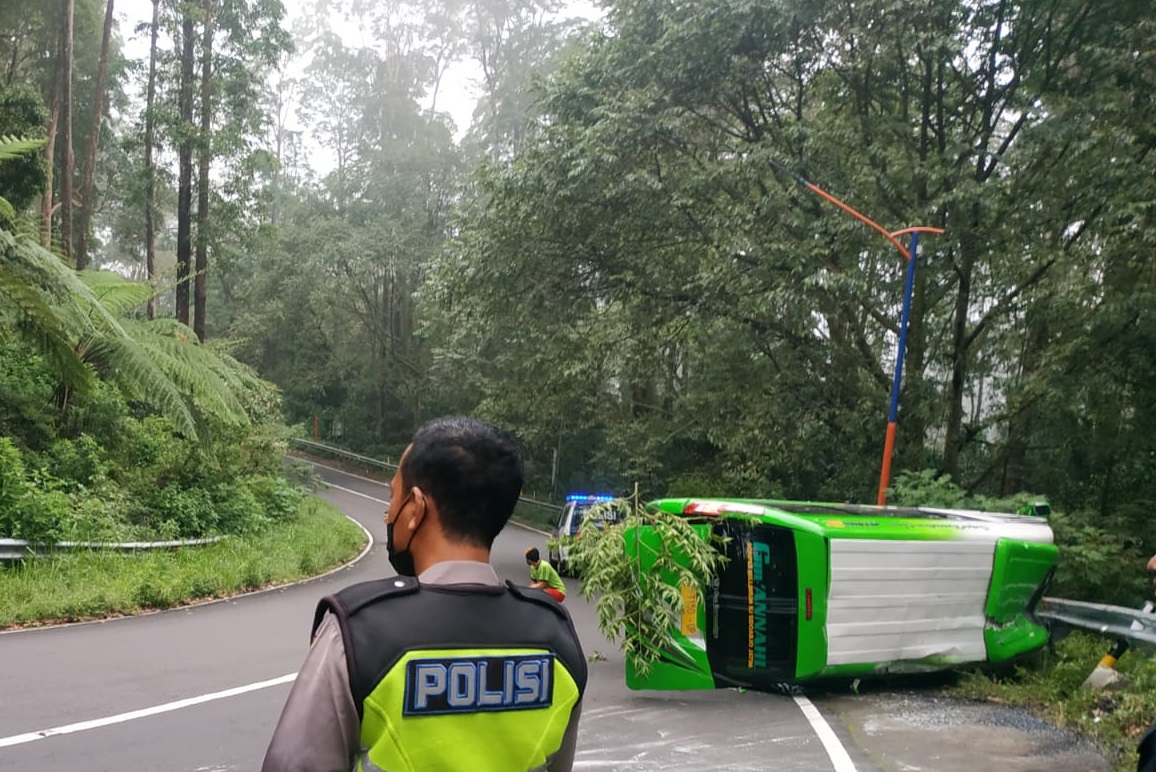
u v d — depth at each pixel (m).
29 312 13.22
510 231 19.38
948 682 9.24
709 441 26.92
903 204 16.89
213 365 18.22
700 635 8.39
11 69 30.83
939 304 19.95
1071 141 15.74
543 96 20.14
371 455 50.28
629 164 18.62
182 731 6.51
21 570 12.16
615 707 7.88
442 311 24.31
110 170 39.41
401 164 46.94
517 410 31.06
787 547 8.55
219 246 28.95
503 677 1.61
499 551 26.34
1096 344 16.53
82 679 7.91
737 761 6.27
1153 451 17.92
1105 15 17.00
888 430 14.66
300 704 1.51
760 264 17.50
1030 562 9.40
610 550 8.12
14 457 13.71
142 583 12.37
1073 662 9.09
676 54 17.83
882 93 18.58
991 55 17.45
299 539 19.86
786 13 16.91
